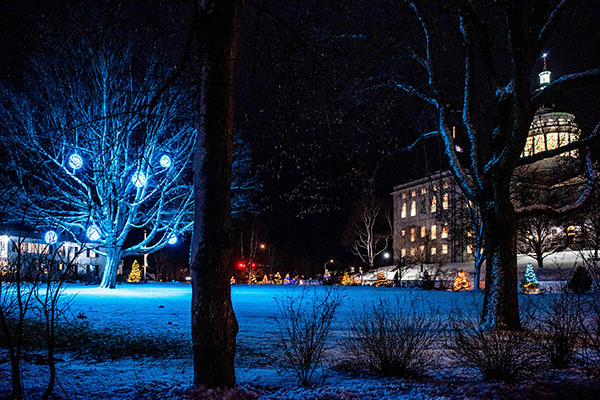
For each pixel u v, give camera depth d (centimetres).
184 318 1512
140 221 3278
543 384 585
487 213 1205
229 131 560
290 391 581
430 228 8425
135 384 628
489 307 1155
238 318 1545
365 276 6931
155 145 2734
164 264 8569
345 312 1669
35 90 2395
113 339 1047
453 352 808
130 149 2498
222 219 548
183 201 3225
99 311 1622
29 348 855
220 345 536
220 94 555
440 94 1362
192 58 697
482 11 1148
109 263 3125
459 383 614
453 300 2225
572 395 534
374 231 8150
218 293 540
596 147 1797
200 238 545
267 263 7525
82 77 2350
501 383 595
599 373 621
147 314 1594
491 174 1185
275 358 878
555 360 684
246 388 580
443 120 1359
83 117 2388
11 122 2322
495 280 1162
